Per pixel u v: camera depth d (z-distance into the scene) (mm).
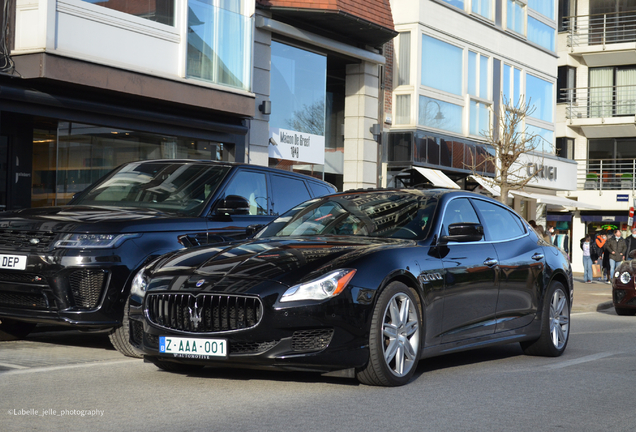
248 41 16359
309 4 17547
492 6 26500
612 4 39500
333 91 21125
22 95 12328
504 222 7480
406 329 5762
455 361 7266
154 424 4371
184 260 5770
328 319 5211
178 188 8125
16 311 6949
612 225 38906
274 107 18266
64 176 13625
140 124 14539
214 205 7902
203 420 4480
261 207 8562
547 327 7617
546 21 30391
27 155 13008
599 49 39062
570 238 39812
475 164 24797
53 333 8836
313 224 6684
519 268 7219
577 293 19828
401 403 5109
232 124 16484
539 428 4547
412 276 5824
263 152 17703
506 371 6688
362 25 18812
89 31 13070
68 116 13203
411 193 6906
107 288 6750
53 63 12367
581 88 39719
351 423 4496
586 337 9938
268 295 5176
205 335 5258
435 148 22891
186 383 5668
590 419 4836
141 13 14055
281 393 5332
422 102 22812
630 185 38719
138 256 6914
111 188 8312
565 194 39125
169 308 5434
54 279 6715
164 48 14484
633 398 5574
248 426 4352
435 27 23344
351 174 21016
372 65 21250
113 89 13383
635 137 39156
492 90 26469
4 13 12406
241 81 16250
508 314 7070
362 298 5371
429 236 6309
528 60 28891
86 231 6812
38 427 4273
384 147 22328
